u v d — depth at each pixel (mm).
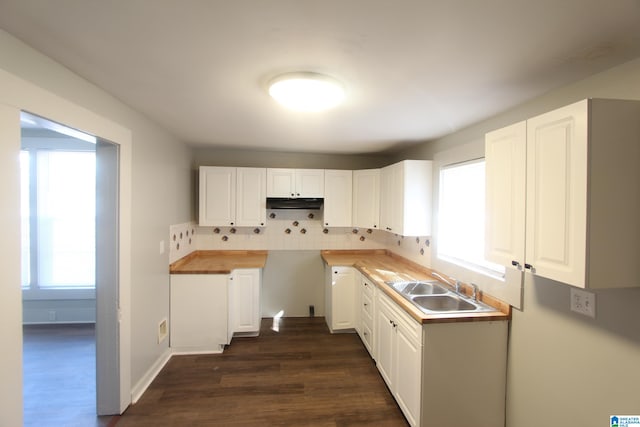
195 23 1106
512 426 1891
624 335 1289
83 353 2938
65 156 3590
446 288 2537
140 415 2080
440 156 2762
